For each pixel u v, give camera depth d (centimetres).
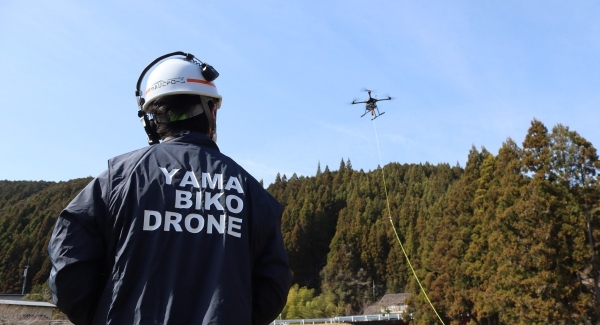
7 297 3709
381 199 10081
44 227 6166
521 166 3128
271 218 197
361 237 8119
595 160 2955
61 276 170
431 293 4181
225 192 188
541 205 2894
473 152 4472
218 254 175
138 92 236
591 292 2883
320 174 13062
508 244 3016
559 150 2992
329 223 9675
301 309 6806
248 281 179
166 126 212
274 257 192
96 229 180
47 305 2314
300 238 8581
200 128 213
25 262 5478
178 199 181
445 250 4272
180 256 172
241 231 183
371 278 7638
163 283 168
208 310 165
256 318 189
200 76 219
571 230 2791
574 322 2688
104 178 186
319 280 8131
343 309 6912
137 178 183
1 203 10119
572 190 2950
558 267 2772
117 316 165
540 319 2706
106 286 171
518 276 2900
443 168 11238
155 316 164
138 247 172
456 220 4341
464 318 3962
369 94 2598
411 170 11662
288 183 13288
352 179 11900
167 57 236
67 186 8406
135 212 176
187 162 191
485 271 3550
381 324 5631
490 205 3734
